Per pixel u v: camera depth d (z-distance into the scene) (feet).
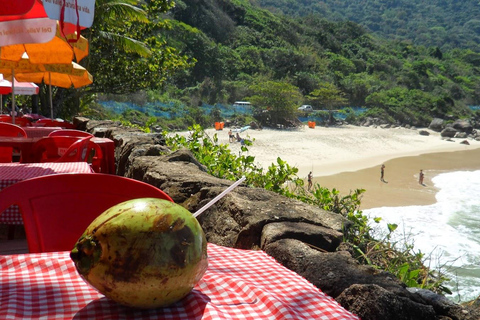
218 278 4.26
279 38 332.39
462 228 71.72
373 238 9.87
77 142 14.07
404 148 188.55
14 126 18.94
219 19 311.06
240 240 8.23
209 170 15.07
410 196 96.07
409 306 5.05
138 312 3.56
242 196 9.62
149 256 3.29
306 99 267.18
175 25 247.91
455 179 122.62
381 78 350.64
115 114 164.25
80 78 33.45
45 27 13.62
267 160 132.46
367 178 115.85
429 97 308.81
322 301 3.91
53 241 6.43
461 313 5.24
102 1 48.55
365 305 5.04
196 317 3.50
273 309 3.59
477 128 289.74
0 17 13.53
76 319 3.44
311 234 7.64
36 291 3.89
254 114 214.69
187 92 222.07
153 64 61.52
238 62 275.18
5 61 22.85
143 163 14.34
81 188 6.59
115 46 55.77
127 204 3.55
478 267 51.06
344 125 248.11
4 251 8.98
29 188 6.39
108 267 3.30
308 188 15.53
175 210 3.56
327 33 388.98
